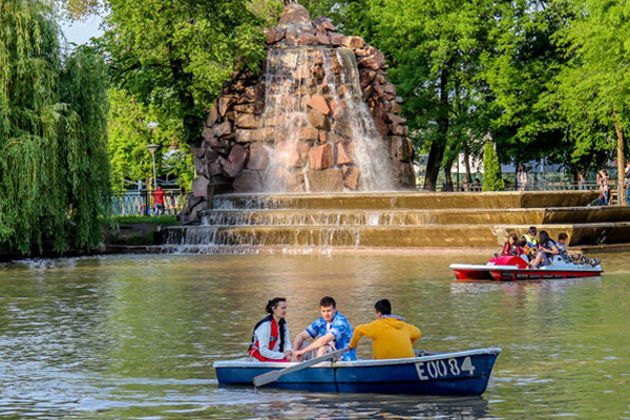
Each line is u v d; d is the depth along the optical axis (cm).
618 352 2048
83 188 4941
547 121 7650
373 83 6350
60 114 4731
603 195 7006
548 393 1669
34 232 4825
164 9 6053
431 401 1611
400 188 6306
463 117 7638
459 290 3167
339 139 6034
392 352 1684
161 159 9894
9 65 4603
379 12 7669
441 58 7462
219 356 2094
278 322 1794
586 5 6588
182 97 6388
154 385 1803
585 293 3042
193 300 3052
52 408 1628
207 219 5534
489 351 1619
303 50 6175
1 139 4581
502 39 7456
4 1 4659
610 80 6378
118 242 5512
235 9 6256
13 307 2956
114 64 6384
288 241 5078
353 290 3203
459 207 5059
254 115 6088
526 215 4791
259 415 1546
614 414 1519
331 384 1691
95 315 2764
